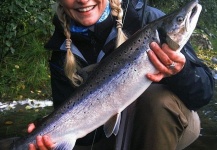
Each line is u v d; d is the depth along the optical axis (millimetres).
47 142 775
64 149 787
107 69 769
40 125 795
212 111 1723
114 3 850
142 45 734
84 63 886
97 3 840
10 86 1801
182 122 811
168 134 805
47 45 910
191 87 787
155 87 822
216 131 1447
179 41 699
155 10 880
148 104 803
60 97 925
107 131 771
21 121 1479
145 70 734
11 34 1719
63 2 841
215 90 2141
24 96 1745
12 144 803
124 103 762
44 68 1940
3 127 1408
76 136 787
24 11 1689
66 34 869
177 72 727
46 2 1768
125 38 842
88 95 775
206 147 1275
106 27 860
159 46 708
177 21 697
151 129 801
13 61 1954
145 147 810
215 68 2990
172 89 808
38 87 1843
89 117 775
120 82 752
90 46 879
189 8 697
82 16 845
